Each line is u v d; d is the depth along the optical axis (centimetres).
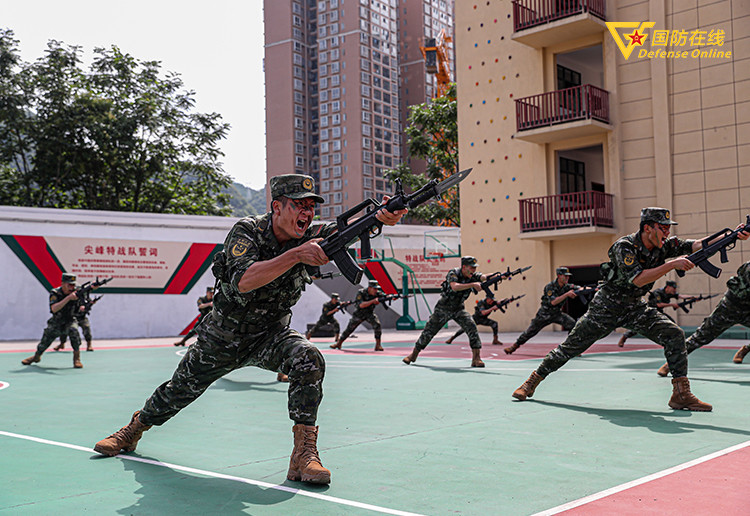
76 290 1318
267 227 413
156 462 472
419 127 4312
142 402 815
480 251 2523
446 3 13275
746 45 1969
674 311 2009
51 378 1108
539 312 1376
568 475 416
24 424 654
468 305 2559
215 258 413
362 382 968
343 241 393
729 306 892
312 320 2986
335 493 383
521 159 2434
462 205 2581
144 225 2686
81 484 408
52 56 4231
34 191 4406
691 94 2059
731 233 622
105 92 4484
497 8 2522
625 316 688
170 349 1936
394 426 608
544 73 2397
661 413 646
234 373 1159
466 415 660
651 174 2131
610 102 2212
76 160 4284
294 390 416
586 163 2552
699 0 2052
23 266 2486
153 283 2689
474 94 2572
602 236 2227
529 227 2300
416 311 3167
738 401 708
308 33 12169
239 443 545
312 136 12069
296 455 411
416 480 411
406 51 12631
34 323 2489
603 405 705
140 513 346
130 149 4459
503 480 407
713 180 2012
